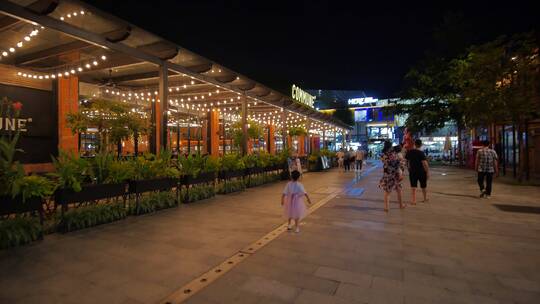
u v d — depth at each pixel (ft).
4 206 16.22
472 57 47.32
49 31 29.73
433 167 84.69
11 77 38.19
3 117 36.58
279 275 12.98
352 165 90.38
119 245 16.72
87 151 43.16
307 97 85.76
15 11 22.04
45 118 41.52
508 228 20.36
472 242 17.42
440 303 10.70
